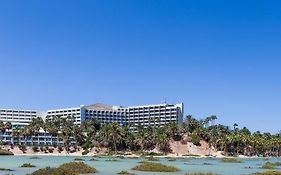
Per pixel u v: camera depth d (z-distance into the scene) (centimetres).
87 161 14162
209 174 7219
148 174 7550
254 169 10288
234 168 10700
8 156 19688
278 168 10912
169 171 8438
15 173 7231
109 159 16538
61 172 6481
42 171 6406
